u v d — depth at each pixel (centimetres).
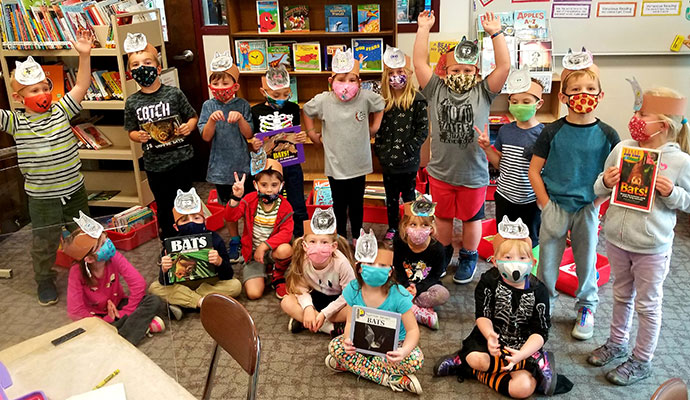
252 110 359
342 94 334
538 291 239
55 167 315
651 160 224
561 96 263
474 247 336
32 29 399
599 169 262
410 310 245
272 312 316
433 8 443
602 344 280
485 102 319
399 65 332
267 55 445
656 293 241
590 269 279
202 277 310
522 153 301
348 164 349
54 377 167
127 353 177
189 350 283
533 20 433
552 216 271
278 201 331
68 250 198
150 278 226
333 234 278
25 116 308
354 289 251
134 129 353
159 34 437
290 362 273
